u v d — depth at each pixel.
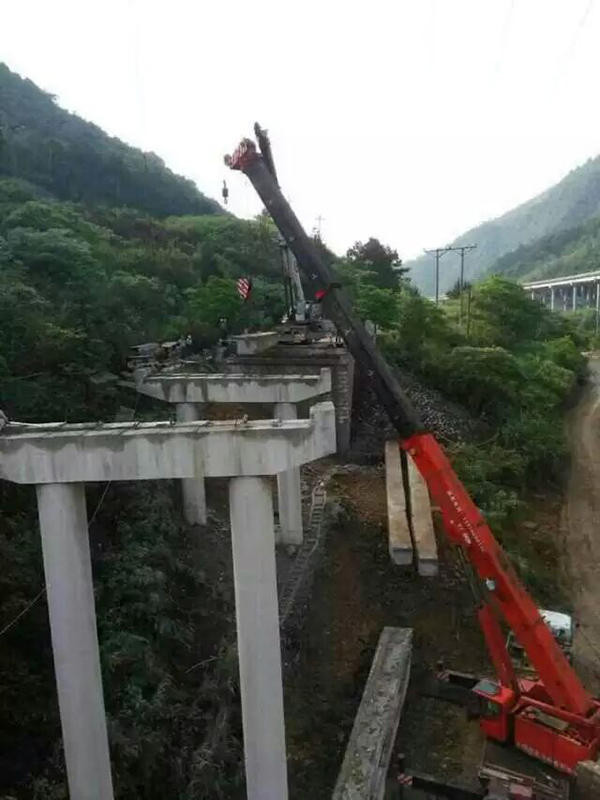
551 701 16.58
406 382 41.16
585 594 26.47
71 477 12.66
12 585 15.41
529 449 37.56
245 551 12.45
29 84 96.94
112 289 33.41
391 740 16.91
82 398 21.64
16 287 23.17
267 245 61.69
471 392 42.84
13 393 19.39
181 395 21.92
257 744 12.63
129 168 82.50
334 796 14.62
